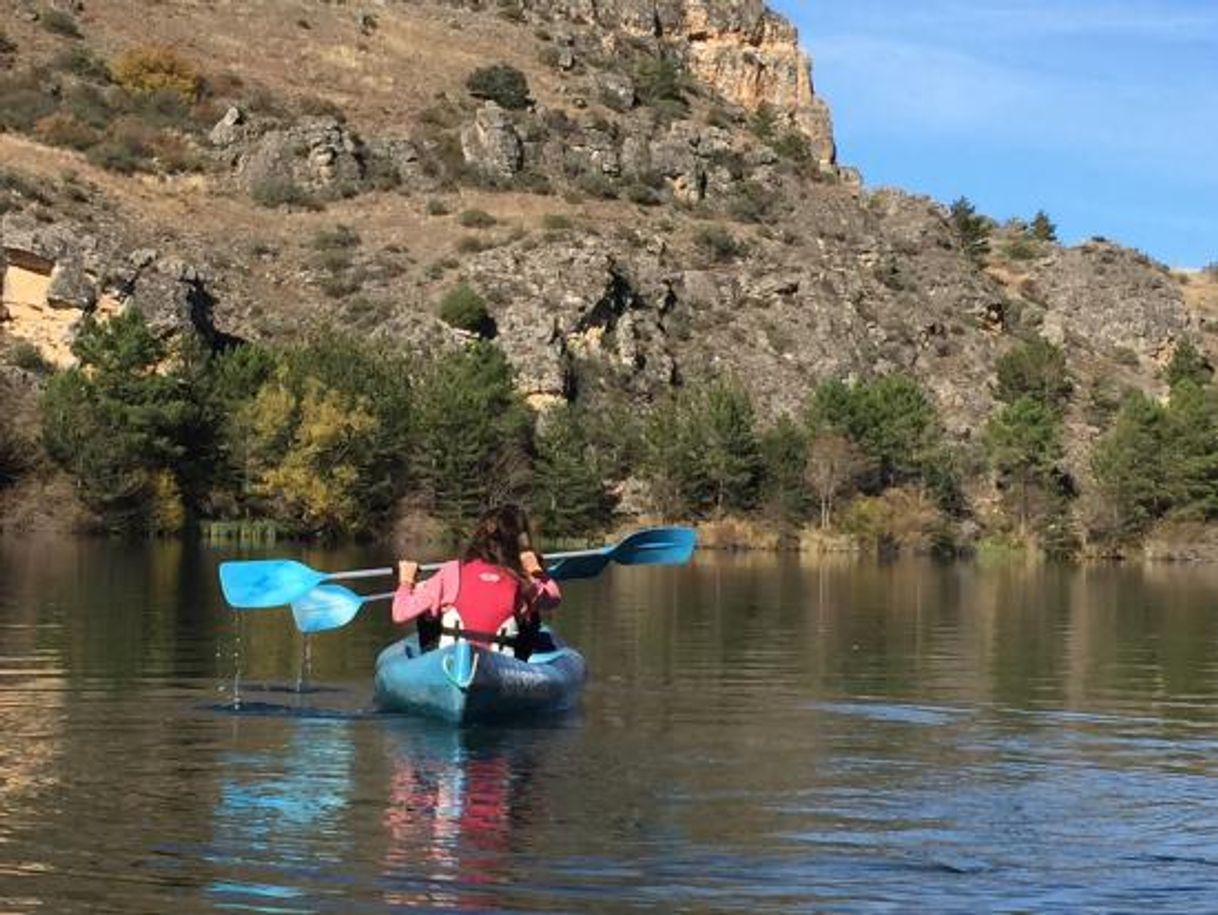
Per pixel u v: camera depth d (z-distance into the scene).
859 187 123.44
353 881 9.32
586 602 33.81
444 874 9.50
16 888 9.09
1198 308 128.62
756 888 9.39
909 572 55.97
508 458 73.62
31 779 11.98
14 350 72.00
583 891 9.23
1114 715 16.78
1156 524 81.88
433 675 14.75
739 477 78.75
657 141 115.19
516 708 15.30
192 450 67.00
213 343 79.19
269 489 66.38
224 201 98.12
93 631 22.88
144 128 101.94
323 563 47.62
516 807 11.32
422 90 117.94
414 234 97.81
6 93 100.56
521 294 90.25
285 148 102.25
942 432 90.94
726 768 13.01
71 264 74.62
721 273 100.62
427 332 86.19
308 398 67.00
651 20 145.12
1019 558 78.38
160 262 77.06
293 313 88.25
